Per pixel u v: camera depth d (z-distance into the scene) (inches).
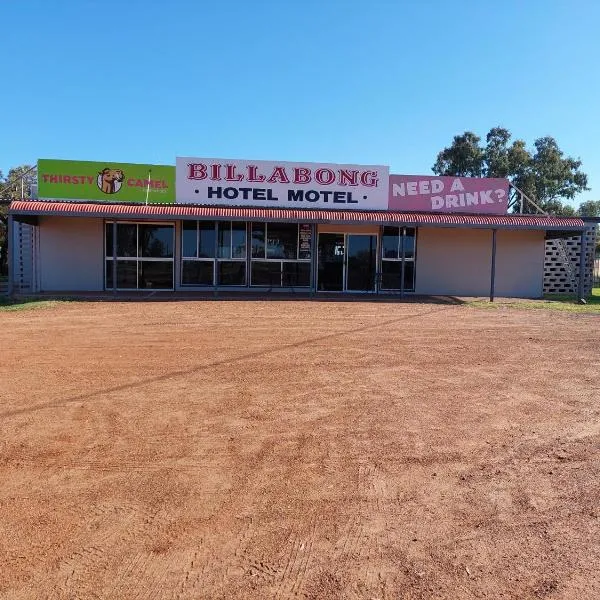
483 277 786.2
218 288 748.0
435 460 188.7
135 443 199.2
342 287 773.9
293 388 270.5
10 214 622.8
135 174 710.5
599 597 119.6
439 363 328.2
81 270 727.7
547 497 163.9
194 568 127.9
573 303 684.7
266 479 173.0
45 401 244.7
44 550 133.7
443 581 124.3
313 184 733.3
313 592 120.0
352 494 164.1
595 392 269.7
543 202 1769.2
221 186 719.7
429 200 754.2
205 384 275.7
